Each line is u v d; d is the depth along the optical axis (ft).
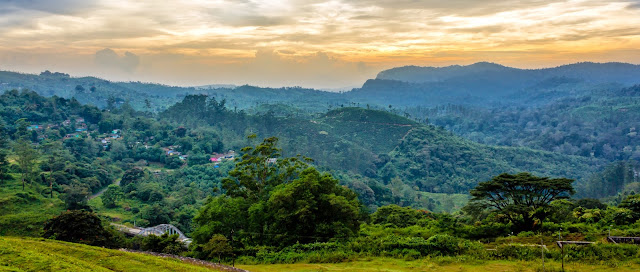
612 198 396.98
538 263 92.63
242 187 153.28
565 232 119.44
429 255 105.81
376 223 177.17
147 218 274.16
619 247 93.61
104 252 92.84
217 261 119.65
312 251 117.39
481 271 90.74
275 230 130.00
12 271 66.95
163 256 101.81
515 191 133.69
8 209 250.37
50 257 77.61
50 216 230.07
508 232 131.85
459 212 235.40
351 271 95.20
